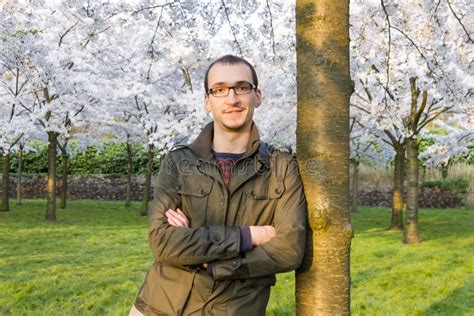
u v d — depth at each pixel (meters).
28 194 20.70
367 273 7.16
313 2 1.92
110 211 16.45
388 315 5.03
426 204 19.33
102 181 21.00
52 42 13.14
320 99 1.87
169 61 12.24
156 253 1.77
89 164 21.31
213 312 1.75
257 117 11.41
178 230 1.73
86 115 15.08
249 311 1.77
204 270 1.77
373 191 20.00
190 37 5.56
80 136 17.47
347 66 1.93
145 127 13.68
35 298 5.58
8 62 12.23
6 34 11.34
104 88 13.70
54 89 12.25
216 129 1.87
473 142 16.50
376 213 17.27
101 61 14.60
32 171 21.34
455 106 10.10
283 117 11.62
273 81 11.19
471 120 11.23
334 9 1.91
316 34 1.90
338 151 1.87
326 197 1.84
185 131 12.02
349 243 1.87
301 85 1.93
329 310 1.83
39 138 16.77
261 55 9.46
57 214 15.06
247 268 1.71
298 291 1.91
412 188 10.43
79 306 5.30
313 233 1.86
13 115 13.52
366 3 8.72
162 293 1.79
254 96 1.87
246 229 1.74
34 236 10.55
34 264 7.48
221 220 1.79
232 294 1.76
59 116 13.22
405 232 10.45
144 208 15.72
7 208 15.52
